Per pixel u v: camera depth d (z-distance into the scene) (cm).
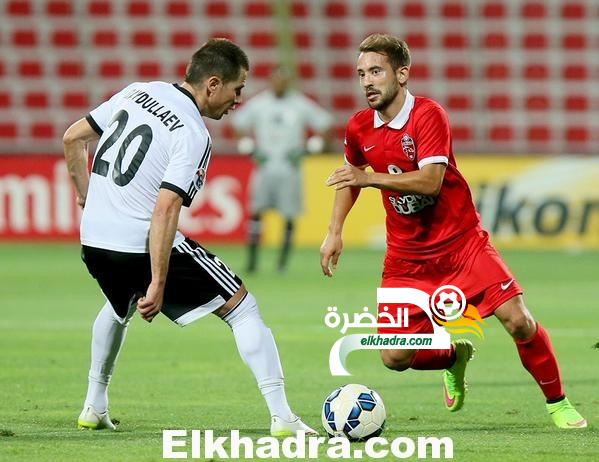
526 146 9762
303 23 9956
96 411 2200
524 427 2252
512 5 10056
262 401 2591
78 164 2184
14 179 7319
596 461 1848
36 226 7344
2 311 4428
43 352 3400
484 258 2269
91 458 1858
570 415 2248
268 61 9731
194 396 2661
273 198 6094
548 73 9950
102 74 9625
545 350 2252
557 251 7369
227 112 2114
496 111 9800
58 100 9469
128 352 3450
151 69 9688
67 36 9662
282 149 6128
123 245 2059
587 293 5159
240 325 2097
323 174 7544
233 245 7662
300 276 5894
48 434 2122
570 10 10075
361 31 9975
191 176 2002
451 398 2423
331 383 2898
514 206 7388
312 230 7556
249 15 9894
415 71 9888
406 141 2219
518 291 2248
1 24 9619
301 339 3731
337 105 9700
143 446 1983
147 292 1988
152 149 2042
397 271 2342
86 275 5828
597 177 7394
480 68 9912
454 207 2272
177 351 3478
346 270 6212
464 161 7381
